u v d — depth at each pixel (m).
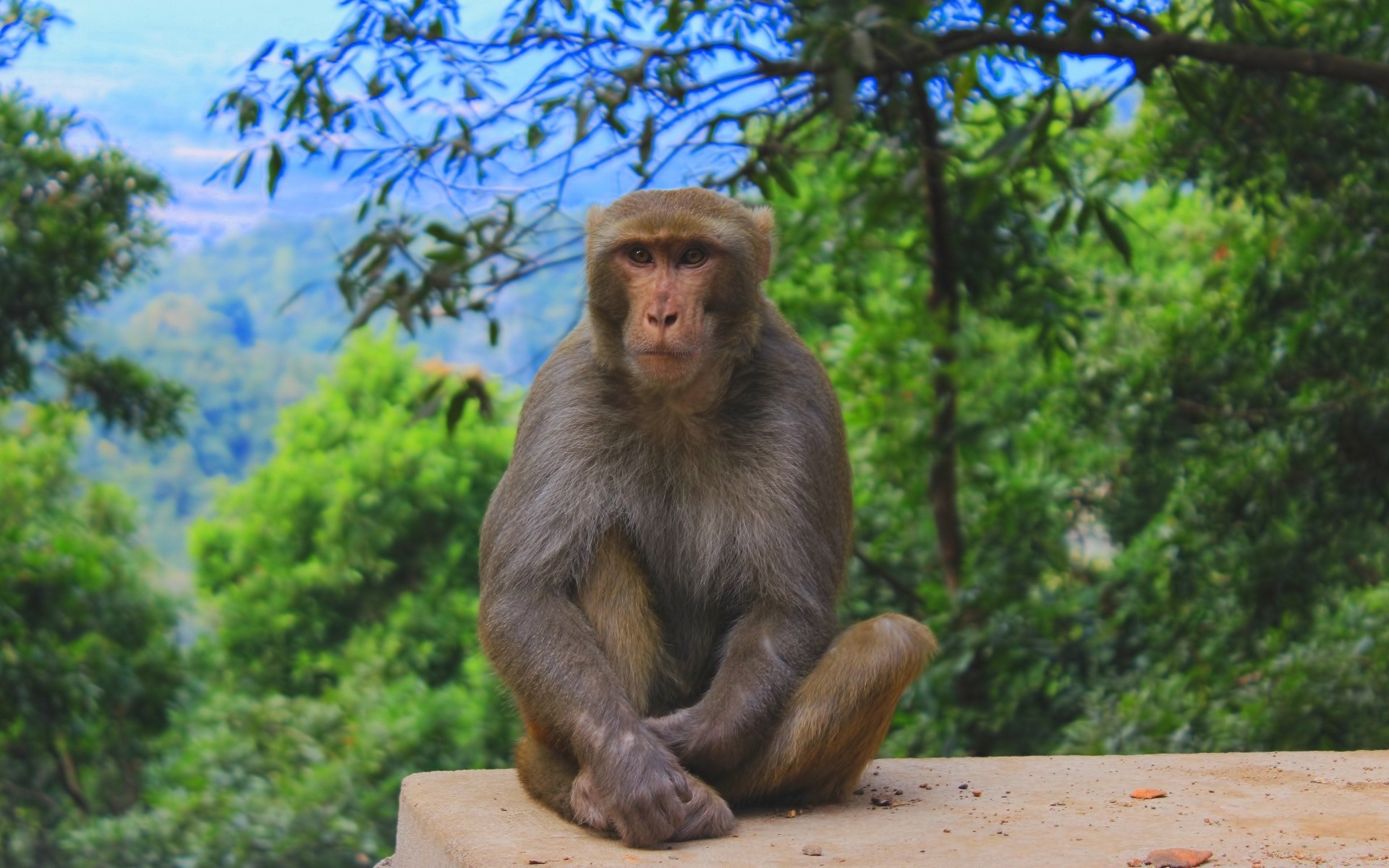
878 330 9.03
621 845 3.61
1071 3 6.28
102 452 46.16
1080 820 3.86
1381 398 8.48
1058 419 10.39
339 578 21.84
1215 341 9.37
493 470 23.14
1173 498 9.82
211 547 23.84
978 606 8.75
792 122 7.31
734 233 4.23
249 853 15.86
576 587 4.25
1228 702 9.14
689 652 4.45
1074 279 11.03
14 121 13.67
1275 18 7.69
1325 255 8.21
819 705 3.88
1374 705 8.51
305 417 24.75
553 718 3.86
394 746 16.48
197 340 48.84
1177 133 8.70
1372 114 7.96
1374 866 3.29
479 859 3.48
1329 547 9.06
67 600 17.62
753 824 3.87
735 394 4.29
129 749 20.12
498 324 6.86
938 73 7.01
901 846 3.56
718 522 4.30
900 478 9.70
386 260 6.78
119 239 14.89
